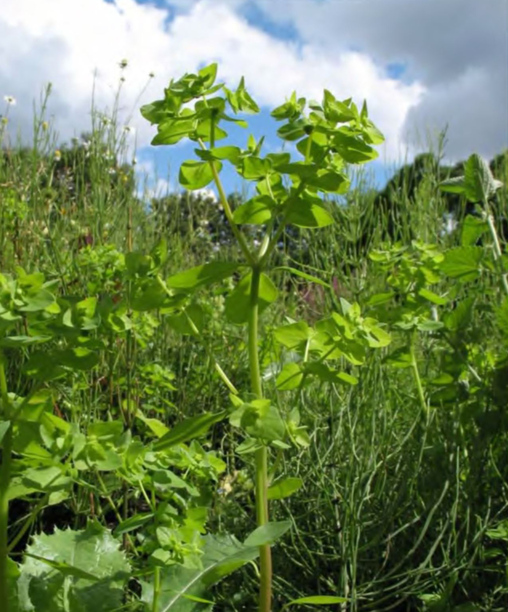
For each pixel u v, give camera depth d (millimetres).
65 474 1161
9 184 3021
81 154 3559
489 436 2113
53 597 1297
